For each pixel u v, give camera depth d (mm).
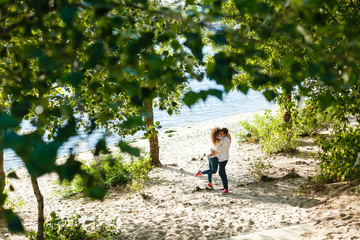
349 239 4336
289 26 1624
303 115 6832
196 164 14367
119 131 4645
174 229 6094
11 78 2080
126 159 11156
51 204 10531
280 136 13406
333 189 6949
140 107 1671
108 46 1728
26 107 1688
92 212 8688
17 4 1777
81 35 1558
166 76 1771
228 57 1632
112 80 1712
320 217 5543
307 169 10344
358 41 1652
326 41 1667
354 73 1655
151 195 9953
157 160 14320
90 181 1448
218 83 1561
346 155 7023
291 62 1722
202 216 6938
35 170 1137
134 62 1660
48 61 1469
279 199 7586
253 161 12992
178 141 23703
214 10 1682
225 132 9070
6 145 1118
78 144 1468
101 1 1462
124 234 6086
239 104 56750
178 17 1743
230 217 6629
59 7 1598
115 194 10453
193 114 46531
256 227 5812
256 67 1715
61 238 5559
